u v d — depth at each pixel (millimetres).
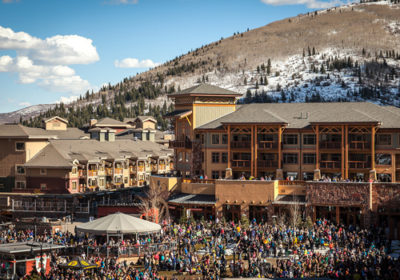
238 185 80188
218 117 93875
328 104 90500
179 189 89375
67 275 55094
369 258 54406
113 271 54906
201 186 85812
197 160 92562
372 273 49938
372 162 80875
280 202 77500
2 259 57844
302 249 62688
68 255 64125
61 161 106312
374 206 74688
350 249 61469
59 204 97375
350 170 82062
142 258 62125
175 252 62906
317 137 83250
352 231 70500
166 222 76438
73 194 101062
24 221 83125
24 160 107750
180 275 56469
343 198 75188
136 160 132000
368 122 79688
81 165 110312
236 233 68125
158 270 58656
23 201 101188
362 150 81312
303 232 67125
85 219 92438
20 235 75125
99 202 104062
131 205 85188
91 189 112875
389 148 81500
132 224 64375
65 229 81688
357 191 74562
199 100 93000
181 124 96625
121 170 127000
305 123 85875
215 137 90688
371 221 74500
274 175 86125
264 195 78688
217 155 90562
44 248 58250
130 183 131625
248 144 87000
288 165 86500
